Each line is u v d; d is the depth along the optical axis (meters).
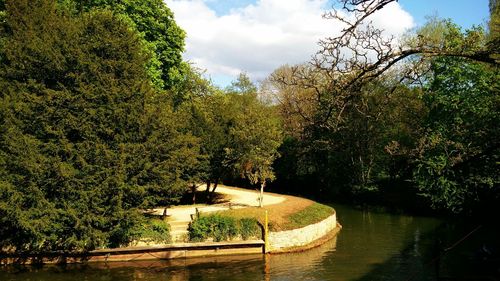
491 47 7.27
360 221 33.16
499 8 21.47
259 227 24.03
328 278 18.34
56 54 21.03
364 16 7.18
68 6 27.97
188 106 32.88
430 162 26.33
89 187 20.19
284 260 21.62
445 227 29.12
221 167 31.52
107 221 20.22
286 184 54.94
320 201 45.59
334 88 8.00
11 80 22.06
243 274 19.20
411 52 7.33
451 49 7.50
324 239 26.05
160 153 22.50
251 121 28.73
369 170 42.69
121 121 21.64
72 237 19.67
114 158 20.61
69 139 21.58
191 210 28.55
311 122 8.94
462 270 18.33
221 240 23.41
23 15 22.78
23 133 20.81
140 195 21.53
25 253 20.89
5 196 19.44
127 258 21.69
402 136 32.94
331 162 45.50
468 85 28.42
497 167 19.72
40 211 19.33
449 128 27.92
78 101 20.78
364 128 33.75
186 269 20.09
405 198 40.44
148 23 31.73
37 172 19.27
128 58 22.97
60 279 18.44
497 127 23.08
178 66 34.50
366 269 19.61
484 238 24.56
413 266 19.70
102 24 22.66
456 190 27.28
